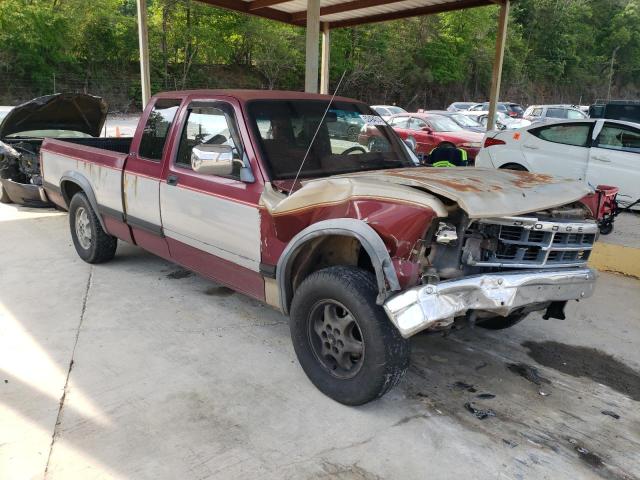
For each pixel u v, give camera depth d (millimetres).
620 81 80375
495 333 4672
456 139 15602
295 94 4492
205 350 4137
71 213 6168
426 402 3523
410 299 2881
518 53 64062
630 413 3500
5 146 8633
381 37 46531
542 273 3215
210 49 40594
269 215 3682
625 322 4996
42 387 3559
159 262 6230
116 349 4121
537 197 3242
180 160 4566
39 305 4926
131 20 39062
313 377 3551
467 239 3148
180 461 2879
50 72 34969
